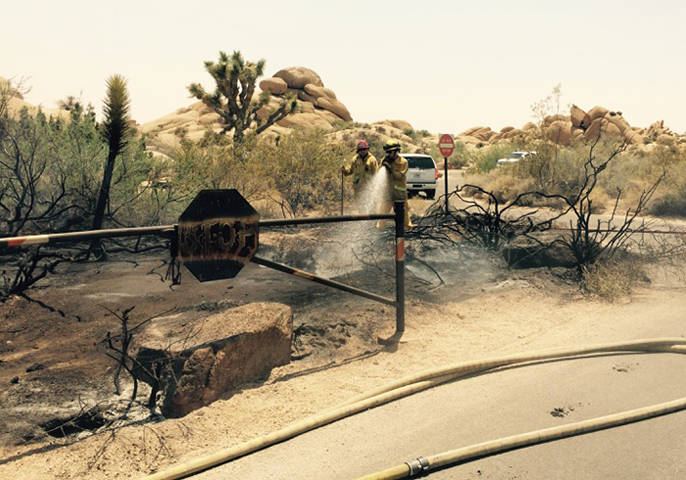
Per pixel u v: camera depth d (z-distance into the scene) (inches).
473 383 215.0
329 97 3661.4
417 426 181.2
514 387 209.9
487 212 427.5
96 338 261.3
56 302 315.3
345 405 191.9
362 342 254.8
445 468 156.4
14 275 365.4
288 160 728.3
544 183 876.0
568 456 161.8
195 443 168.9
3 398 198.8
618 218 689.6
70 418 185.6
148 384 200.7
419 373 212.8
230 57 1370.6
